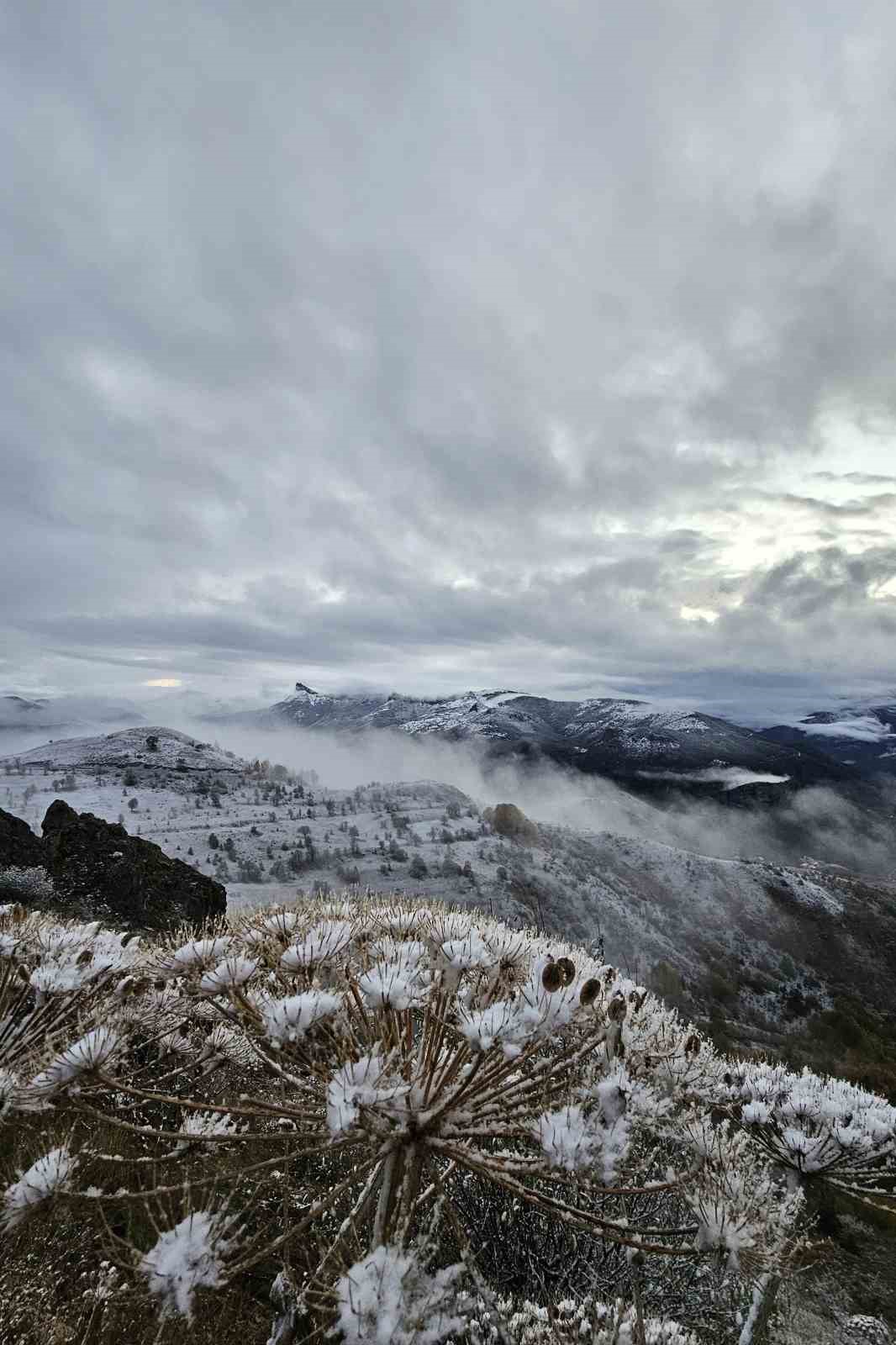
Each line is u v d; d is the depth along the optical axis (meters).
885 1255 11.33
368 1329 2.05
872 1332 9.09
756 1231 2.56
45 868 18.53
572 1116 2.52
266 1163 2.46
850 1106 5.09
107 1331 3.42
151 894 18.27
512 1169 2.50
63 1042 3.27
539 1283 4.69
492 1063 2.72
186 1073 4.19
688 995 63.25
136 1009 3.82
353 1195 4.11
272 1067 2.84
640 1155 3.91
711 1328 5.10
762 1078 5.66
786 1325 8.67
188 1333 3.56
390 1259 2.24
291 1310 2.73
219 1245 2.20
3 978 3.46
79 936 4.43
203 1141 2.51
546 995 2.63
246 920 4.11
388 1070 2.78
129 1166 3.69
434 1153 2.72
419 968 2.86
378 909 4.18
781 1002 89.50
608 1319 3.85
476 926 4.24
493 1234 4.91
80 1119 3.69
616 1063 2.88
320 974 2.82
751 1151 4.48
